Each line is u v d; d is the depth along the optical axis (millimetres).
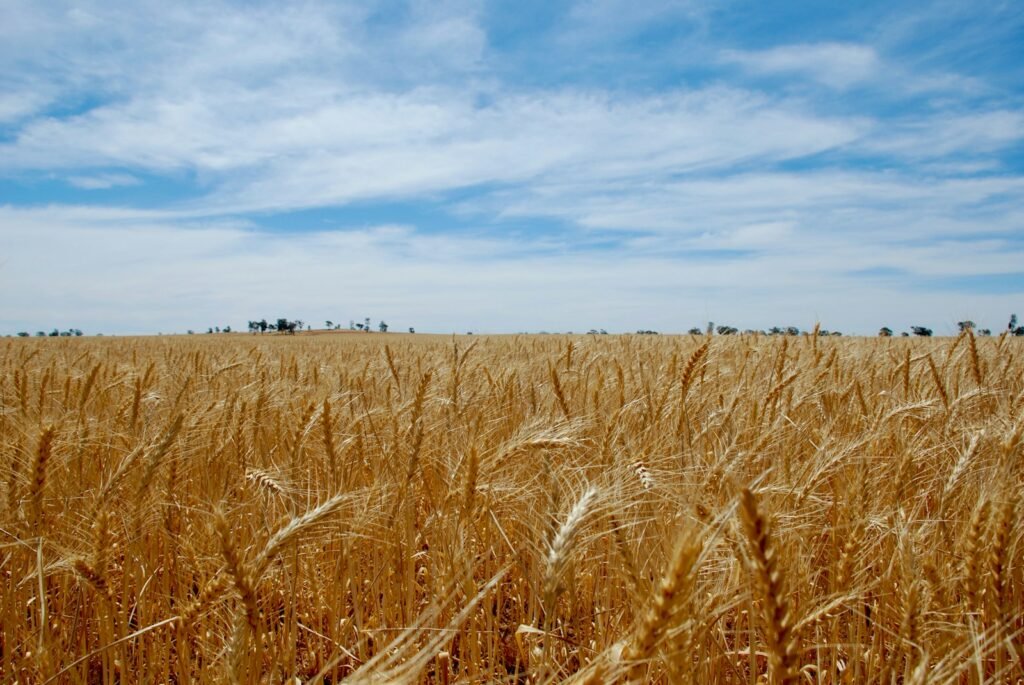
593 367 7695
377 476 4562
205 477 4852
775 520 2676
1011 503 2588
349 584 4090
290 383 7570
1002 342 7117
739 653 3297
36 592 3939
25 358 9016
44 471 3555
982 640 2643
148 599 3965
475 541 3857
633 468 3230
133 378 6809
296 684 3117
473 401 5691
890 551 3395
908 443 4180
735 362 8117
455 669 3939
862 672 3326
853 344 10578
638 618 2018
